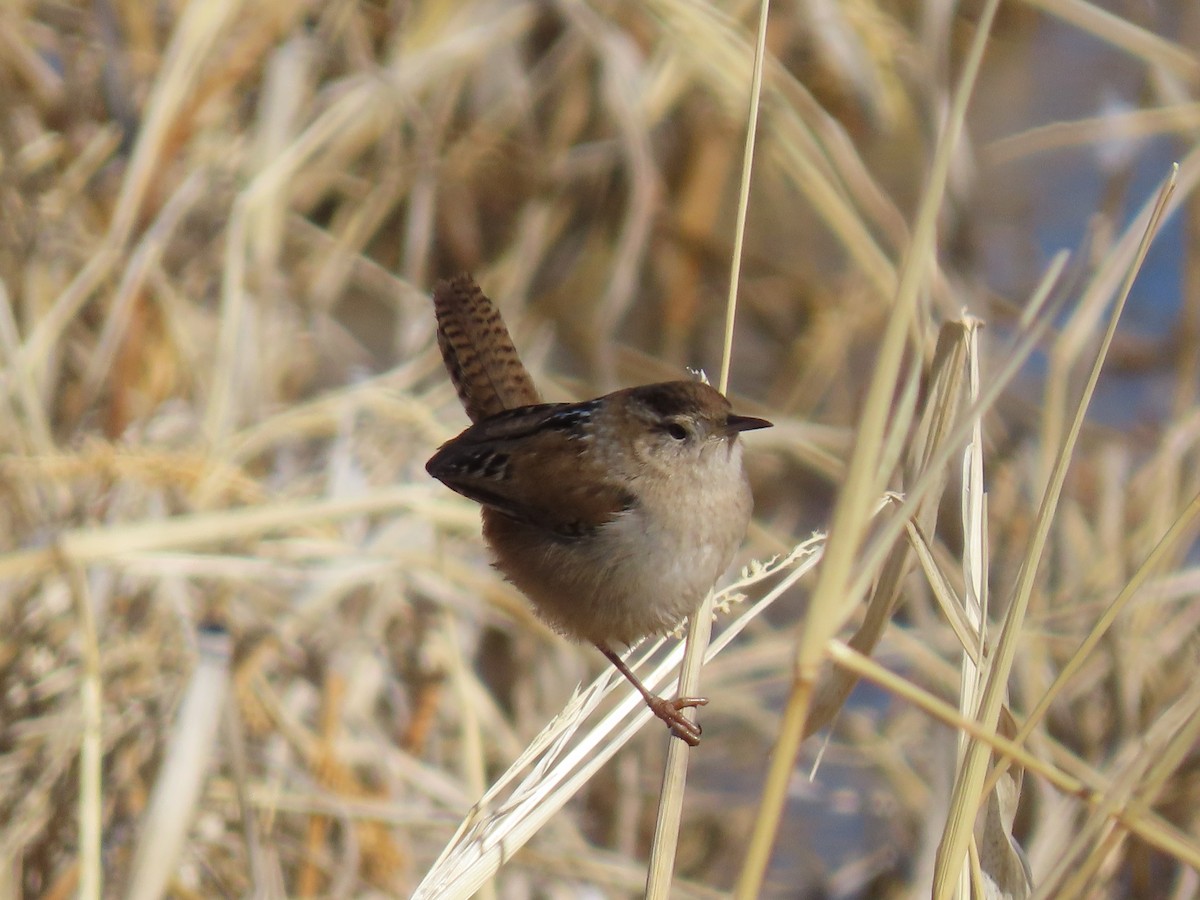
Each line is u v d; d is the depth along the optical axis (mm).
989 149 16562
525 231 16594
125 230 13430
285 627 12383
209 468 12156
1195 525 13711
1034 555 6910
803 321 17797
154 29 15156
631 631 9492
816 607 5559
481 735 13273
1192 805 12117
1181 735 6430
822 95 16891
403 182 15953
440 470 9867
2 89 14523
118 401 13398
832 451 15391
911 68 16562
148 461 11812
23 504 12133
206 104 14938
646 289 17562
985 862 7746
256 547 12023
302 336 15023
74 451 12492
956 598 7781
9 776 11281
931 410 8070
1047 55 19844
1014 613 6871
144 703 11344
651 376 17000
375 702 12789
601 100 16828
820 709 8203
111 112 14914
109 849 10938
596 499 9219
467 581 12578
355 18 15711
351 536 12922
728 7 16188
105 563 10805
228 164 14773
